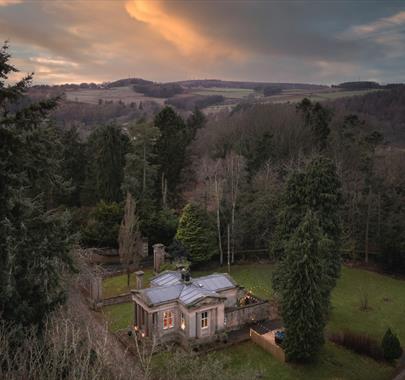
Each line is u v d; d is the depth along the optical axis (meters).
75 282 30.41
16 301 15.27
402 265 48.28
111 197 56.97
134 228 46.19
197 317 31.03
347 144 67.06
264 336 32.09
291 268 28.50
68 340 15.16
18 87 16.20
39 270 15.80
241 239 51.38
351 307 39.19
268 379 27.16
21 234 15.48
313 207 34.62
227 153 71.81
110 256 49.41
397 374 28.84
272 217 52.12
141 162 56.38
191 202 51.31
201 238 47.06
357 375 28.23
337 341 32.16
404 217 50.09
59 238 17.14
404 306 39.59
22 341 14.26
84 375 13.03
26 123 16.34
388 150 71.44
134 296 32.53
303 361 29.12
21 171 16.44
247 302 37.03
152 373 22.19
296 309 28.36
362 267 50.47
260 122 83.69
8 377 12.15
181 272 34.97
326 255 33.22
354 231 52.81
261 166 64.62
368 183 55.56
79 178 63.66
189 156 71.38
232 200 51.72
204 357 29.42
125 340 30.95
